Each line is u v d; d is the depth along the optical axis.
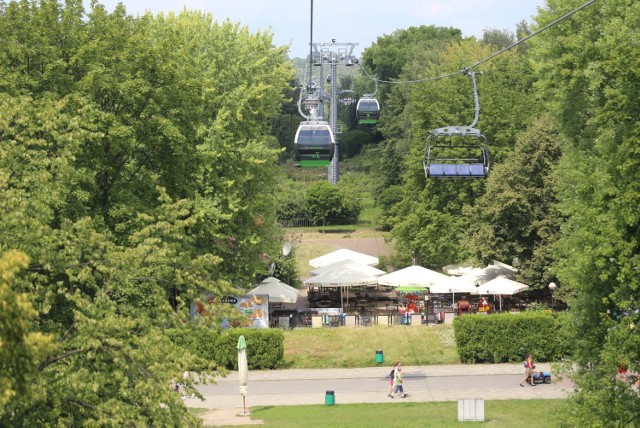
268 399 82.44
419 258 158.00
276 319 113.31
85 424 36.44
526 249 114.12
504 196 111.94
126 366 39.09
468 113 138.88
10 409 34.69
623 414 47.78
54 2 71.25
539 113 136.88
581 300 53.91
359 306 126.06
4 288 26.17
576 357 53.50
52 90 67.75
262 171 109.81
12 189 39.25
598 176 52.19
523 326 95.88
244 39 115.75
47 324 40.50
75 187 60.31
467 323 96.12
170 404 38.97
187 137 77.19
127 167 72.06
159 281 47.44
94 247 42.72
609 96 49.94
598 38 76.81
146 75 73.69
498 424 67.12
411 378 90.00
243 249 107.31
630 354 48.34
